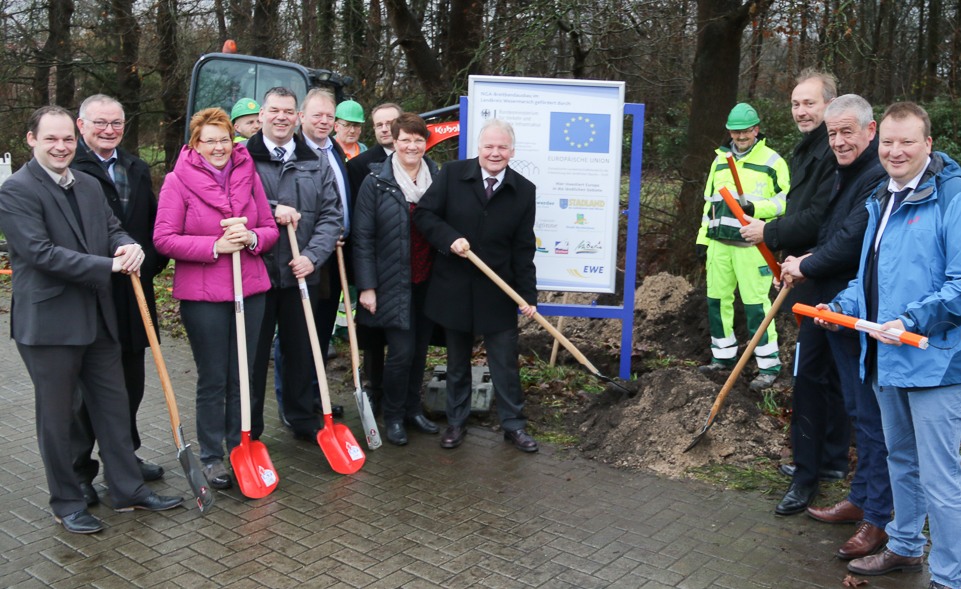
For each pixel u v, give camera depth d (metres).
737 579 3.46
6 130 15.62
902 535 3.47
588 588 3.37
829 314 3.37
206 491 4.00
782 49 11.01
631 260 5.73
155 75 15.29
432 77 12.34
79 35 15.41
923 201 3.17
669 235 8.84
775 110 10.72
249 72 9.05
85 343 3.73
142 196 4.25
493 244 4.83
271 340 4.75
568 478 4.52
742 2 9.09
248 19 14.25
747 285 5.87
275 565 3.55
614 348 6.70
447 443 4.94
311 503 4.19
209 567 3.54
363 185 4.95
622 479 4.52
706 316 6.89
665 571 3.52
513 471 4.62
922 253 3.16
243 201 4.30
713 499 4.26
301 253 4.64
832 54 8.48
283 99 4.55
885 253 3.28
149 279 4.36
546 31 9.09
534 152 5.62
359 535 3.83
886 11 12.38
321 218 4.76
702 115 8.71
